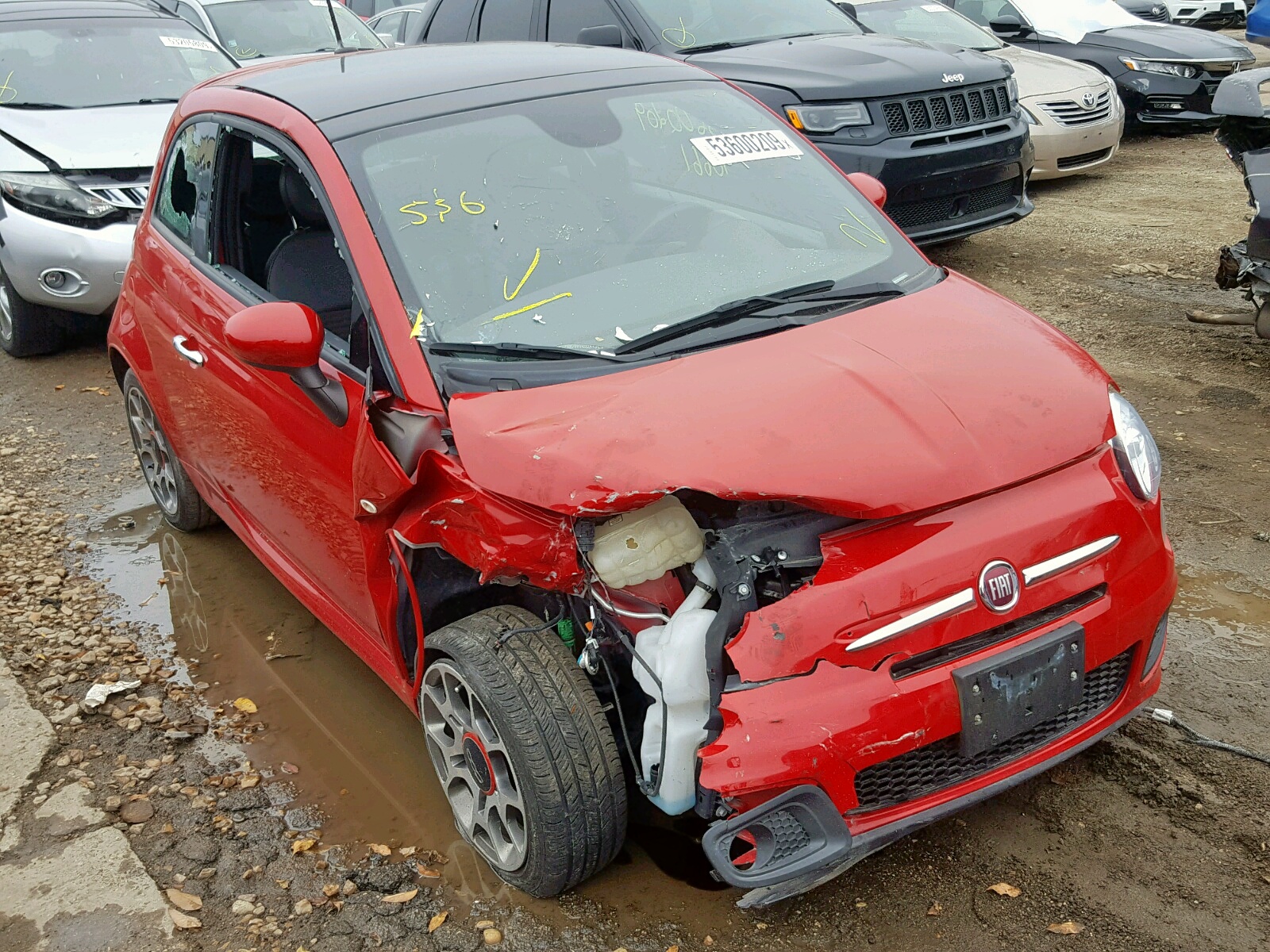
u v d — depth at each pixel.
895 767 2.40
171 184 4.31
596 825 2.55
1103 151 10.12
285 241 3.64
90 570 4.70
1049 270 7.81
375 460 2.70
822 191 3.61
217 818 3.14
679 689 2.38
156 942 2.70
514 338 2.85
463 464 2.50
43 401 6.70
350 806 3.18
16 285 6.86
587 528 2.43
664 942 2.59
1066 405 2.64
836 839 2.33
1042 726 2.60
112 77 7.73
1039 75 9.94
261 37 10.48
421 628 2.80
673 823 2.96
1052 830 2.83
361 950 2.64
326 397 2.91
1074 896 2.62
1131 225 8.78
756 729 2.25
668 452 2.34
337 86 3.52
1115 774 3.01
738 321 2.94
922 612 2.33
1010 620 2.40
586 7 7.73
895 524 2.40
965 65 7.42
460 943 2.63
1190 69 11.58
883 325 2.90
